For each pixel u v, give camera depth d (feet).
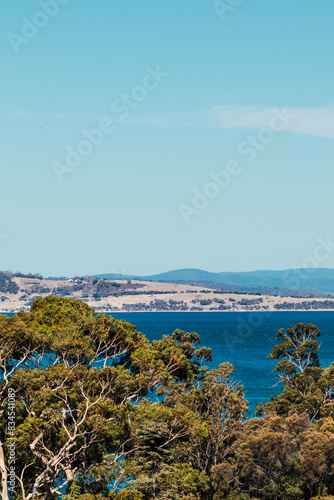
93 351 236.22
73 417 197.36
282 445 231.91
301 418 258.78
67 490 195.83
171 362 298.15
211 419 254.88
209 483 224.74
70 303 296.30
